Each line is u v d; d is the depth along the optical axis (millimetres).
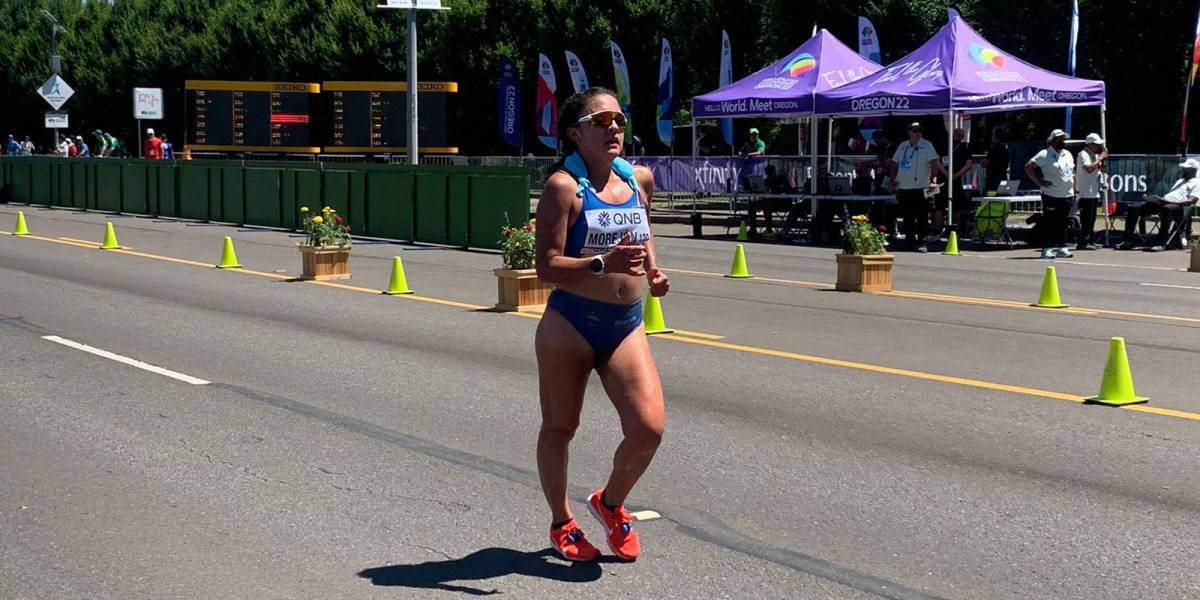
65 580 5457
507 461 7477
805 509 6477
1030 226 26812
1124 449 7684
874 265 16031
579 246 5293
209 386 9734
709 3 42281
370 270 18812
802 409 8867
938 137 30406
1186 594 5281
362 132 44406
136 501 6637
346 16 53219
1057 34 39125
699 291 16172
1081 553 5789
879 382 9852
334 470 7266
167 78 61594
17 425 8383
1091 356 11078
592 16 44594
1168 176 23344
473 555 5781
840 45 27109
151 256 20984
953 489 6828
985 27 40188
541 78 38688
